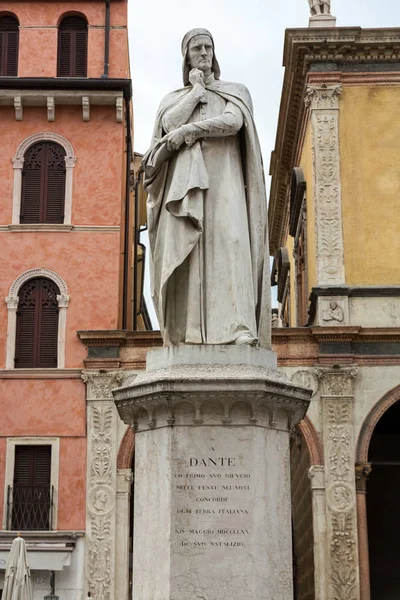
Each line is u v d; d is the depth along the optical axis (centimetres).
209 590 720
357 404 2689
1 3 3103
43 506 2683
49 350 2831
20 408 2753
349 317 2745
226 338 793
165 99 866
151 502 755
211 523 734
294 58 2969
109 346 2767
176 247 807
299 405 779
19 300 2872
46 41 3088
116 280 2894
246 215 832
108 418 2725
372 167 2872
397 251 2809
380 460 3184
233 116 829
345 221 2833
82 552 2644
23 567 2158
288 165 3694
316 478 2636
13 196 2956
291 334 2711
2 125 3009
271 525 746
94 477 2689
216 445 750
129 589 2709
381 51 2917
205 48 870
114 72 3091
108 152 2994
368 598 2555
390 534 3127
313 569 2642
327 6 2995
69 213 2942
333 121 2903
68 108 3022
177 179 812
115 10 3142
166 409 755
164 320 814
